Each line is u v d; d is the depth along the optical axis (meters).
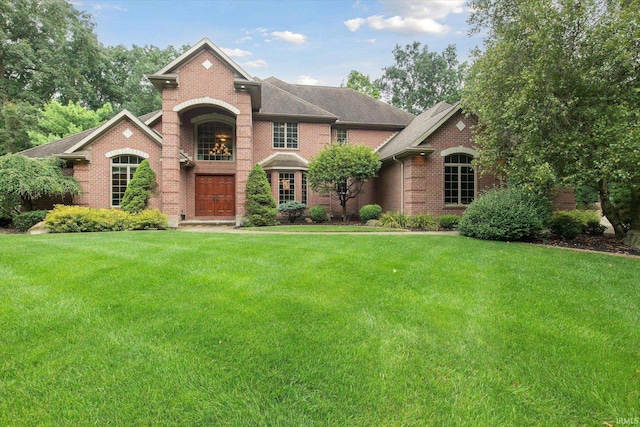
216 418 2.45
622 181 8.70
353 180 18.61
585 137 8.84
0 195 14.02
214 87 15.80
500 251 8.07
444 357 3.23
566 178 8.89
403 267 6.25
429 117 19.12
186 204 18.50
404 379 2.89
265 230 13.67
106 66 35.00
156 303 4.39
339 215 20.44
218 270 5.90
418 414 2.51
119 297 4.59
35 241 8.69
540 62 8.86
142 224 13.53
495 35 11.54
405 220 14.86
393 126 21.91
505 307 4.43
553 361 3.18
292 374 2.95
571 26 8.78
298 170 18.91
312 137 20.44
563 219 11.41
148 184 14.98
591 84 8.88
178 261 6.48
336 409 2.55
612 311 4.37
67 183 14.77
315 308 4.27
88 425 2.37
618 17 8.32
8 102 26.02
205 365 3.06
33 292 4.73
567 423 2.45
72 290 4.84
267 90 21.62
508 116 9.82
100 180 15.62
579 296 4.90
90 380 2.84
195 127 18.75
